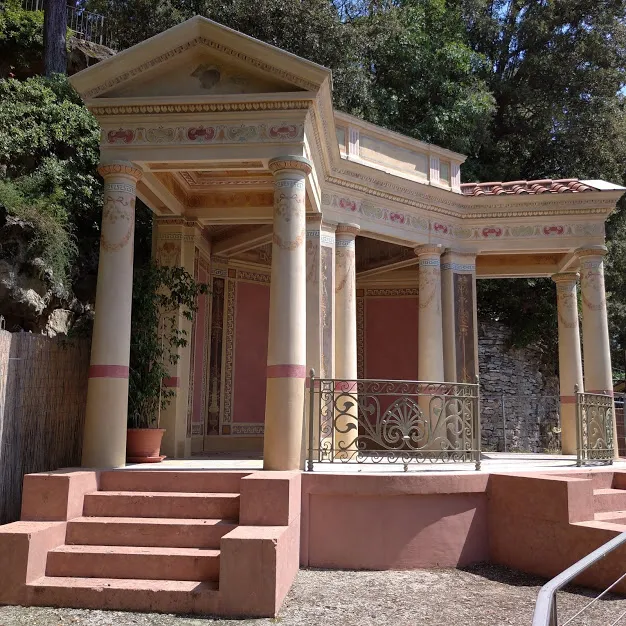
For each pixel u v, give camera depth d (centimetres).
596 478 794
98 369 725
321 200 988
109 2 1867
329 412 946
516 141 2259
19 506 714
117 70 761
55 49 1507
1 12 1655
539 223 1165
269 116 756
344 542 673
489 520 723
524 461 1015
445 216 1157
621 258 2078
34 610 511
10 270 969
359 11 2295
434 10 2189
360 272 1425
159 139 765
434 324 1112
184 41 756
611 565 591
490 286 1884
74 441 845
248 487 585
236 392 1220
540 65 2253
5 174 1183
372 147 1070
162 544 592
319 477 678
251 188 1004
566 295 1308
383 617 512
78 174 1224
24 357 739
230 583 508
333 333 977
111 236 753
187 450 989
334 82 1814
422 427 739
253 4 1708
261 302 1293
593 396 917
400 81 2102
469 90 2058
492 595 584
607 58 2198
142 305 880
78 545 590
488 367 1814
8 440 702
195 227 1023
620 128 2128
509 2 2461
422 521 688
